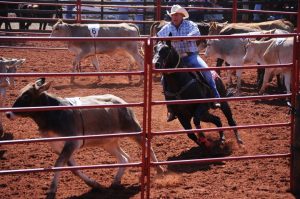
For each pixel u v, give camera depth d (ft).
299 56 22.82
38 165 26.76
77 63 47.42
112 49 47.52
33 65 53.36
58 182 24.32
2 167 26.37
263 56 41.70
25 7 73.72
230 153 29.25
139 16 78.13
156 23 50.26
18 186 24.20
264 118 36.65
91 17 82.28
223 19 72.79
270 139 31.58
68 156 22.67
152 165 21.90
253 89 46.68
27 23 71.92
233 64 44.88
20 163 27.02
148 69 22.00
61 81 47.62
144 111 21.61
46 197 22.58
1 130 31.24
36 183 24.63
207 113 29.71
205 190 23.62
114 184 24.21
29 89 22.74
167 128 33.86
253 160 27.78
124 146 29.84
